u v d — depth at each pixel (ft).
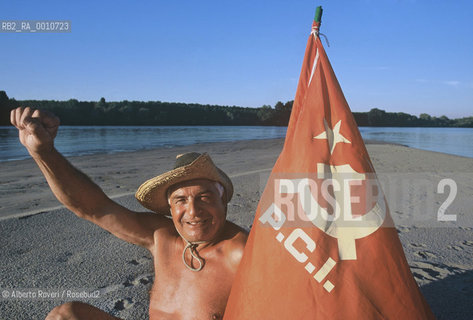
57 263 11.57
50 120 5.38
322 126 5.86
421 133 179.93
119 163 38.65
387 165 37.14
